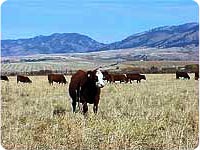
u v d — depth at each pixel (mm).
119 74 36219
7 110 15688
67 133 11211
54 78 33188
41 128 12008
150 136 11086
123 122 11766
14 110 15523
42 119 12898
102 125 11375
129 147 10648
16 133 11602
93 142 10820
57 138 11086
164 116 13164
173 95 20844
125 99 19000
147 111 14836
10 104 17688
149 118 12680
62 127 11773
